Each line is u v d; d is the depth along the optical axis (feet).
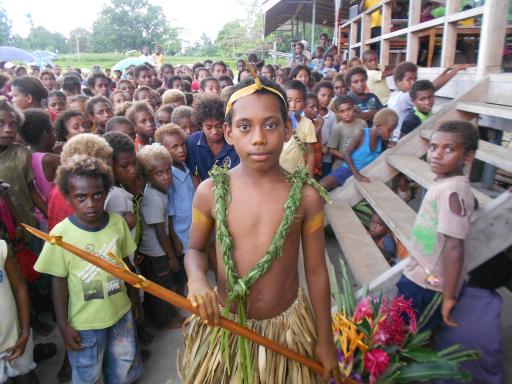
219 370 5.18
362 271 10.18
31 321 10.25
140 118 13.64
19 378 8.07
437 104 18.19
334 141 16.15
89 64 187.32
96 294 7.59
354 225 12.53
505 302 11.25
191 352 5.51
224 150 11.39
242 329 4.72
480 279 9.61
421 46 24.23
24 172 10.18
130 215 9.13
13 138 9.86
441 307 8.00
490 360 7.96
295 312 5.26
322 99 17.06
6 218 9.23
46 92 16.69
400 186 15.33
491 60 13.91
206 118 10.93
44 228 11.25
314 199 4.95
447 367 7.18
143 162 9.81
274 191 4.87
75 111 12.98
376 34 28.91
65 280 7.61
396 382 7.45
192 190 11.23
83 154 7.68
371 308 7.86
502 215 8.14
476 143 7.49
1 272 7.15
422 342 7.77
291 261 5.04
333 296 9.48
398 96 17.31
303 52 43.68
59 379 8.72
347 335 7.37
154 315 10.47
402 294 8.46
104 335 7.84
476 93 13.38
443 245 7.61
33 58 67.51
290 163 13.21
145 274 10.47
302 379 5.20
